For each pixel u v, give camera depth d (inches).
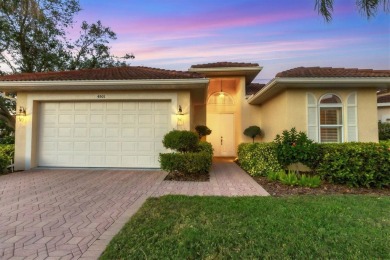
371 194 237.3
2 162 334.3
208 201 200.1
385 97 655.1
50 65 729.0
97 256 115.8
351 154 267.7
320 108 354.3
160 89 377.4
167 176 320.8
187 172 320.5
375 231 138.1
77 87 361.7
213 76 559.8
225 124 622.5
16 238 135.4
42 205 196.9
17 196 223.9
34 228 149.6
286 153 286.7
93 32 821.9
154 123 381.4
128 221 158.1
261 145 337.7
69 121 386.0
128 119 383.2
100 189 252.2
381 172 261.0
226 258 112.2
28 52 684.7
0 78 362.6
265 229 141.5
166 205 189.5
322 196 221.6
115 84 348.2
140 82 345.1
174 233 137.9
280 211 172.9
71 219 165.3
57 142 386.0
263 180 299.1
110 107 384.8
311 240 127.3
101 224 156.3
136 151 380.5
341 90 352.5
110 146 382.3
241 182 288.4
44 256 115.6
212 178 313.6
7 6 427.2
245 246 122.0
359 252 115.3
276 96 409.1
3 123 695.1
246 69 522.6
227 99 627.2
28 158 373.7
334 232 136.9
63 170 363.9
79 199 214.7
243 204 190.4
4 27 608.1
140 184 276.2
